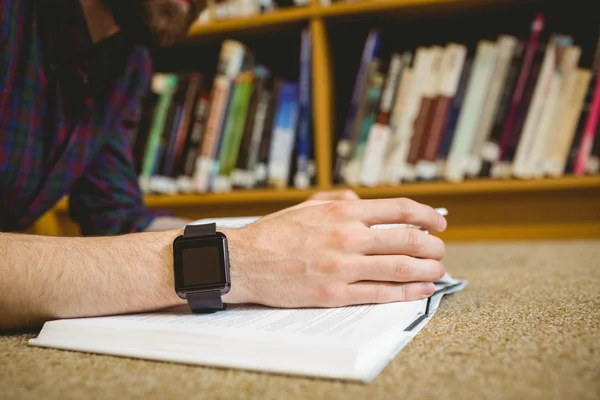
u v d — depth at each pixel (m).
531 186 1.41
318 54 1.51
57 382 0.35
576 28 1.51
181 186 1.62
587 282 0.66
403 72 1.47
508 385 0.31
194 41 1.71
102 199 1.00
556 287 0.63
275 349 0.36
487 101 1.42
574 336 0.40
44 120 0.80
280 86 1.57
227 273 0.49
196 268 0.48
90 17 0.82
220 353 0.38
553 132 1.40
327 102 1.56
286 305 0.50
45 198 0.87
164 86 1.64
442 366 0.34
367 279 0.49
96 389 0.33
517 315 0.48
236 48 1.59
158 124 1.63
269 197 1.57
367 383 0.32
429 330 0.44
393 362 0.36
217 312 0.49
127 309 0.49
